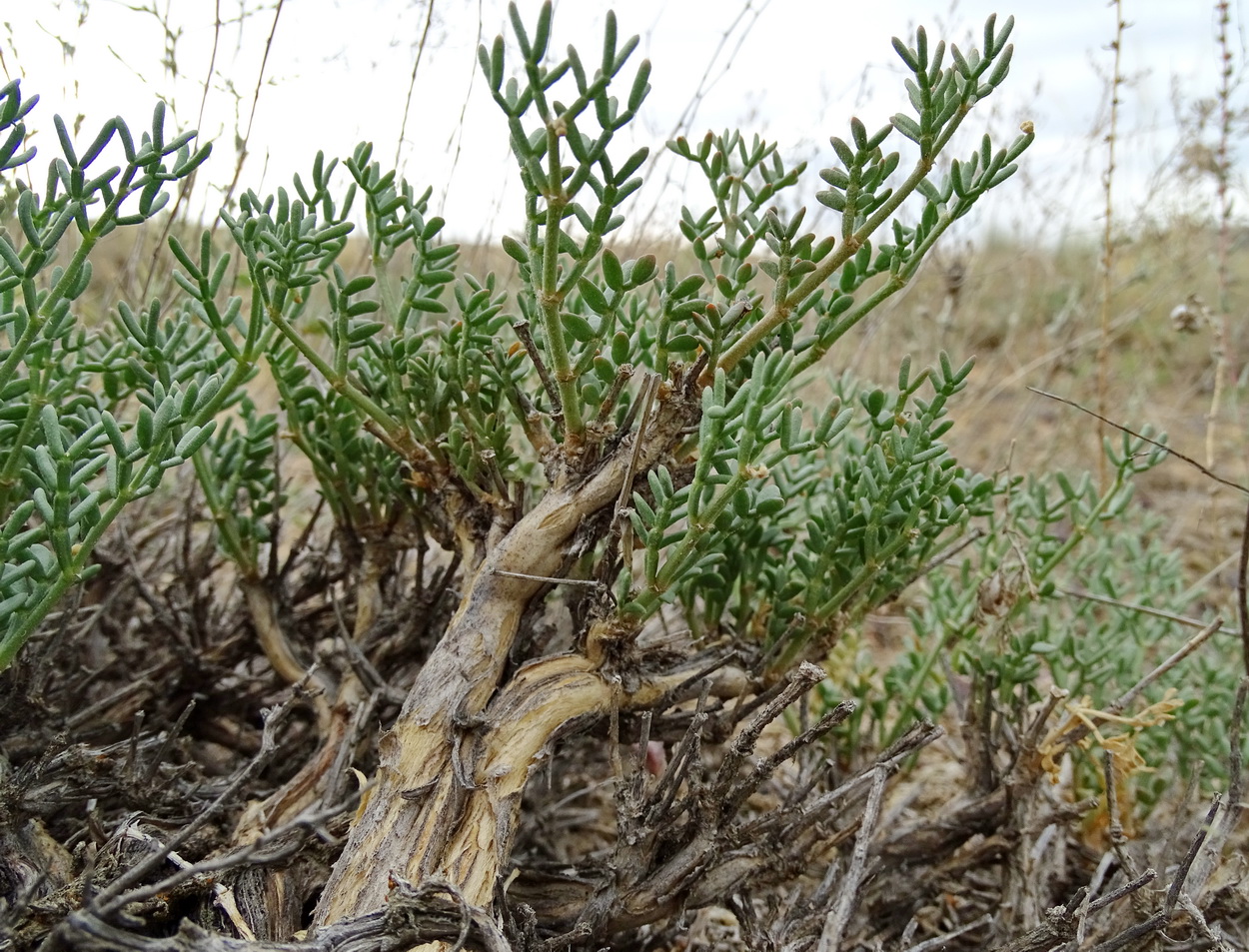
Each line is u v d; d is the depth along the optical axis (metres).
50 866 1.17
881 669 2.81
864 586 1.65
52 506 1.24
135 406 2.61
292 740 1.75
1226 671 2.06
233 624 2.01
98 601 1.91
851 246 1.30
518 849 1.64
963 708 1.94
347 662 1.72
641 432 1.30
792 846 1.42
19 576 1.18
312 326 1.72
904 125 1.26
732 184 1.65
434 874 1.15
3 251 1.21
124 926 0.91
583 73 1.06
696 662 1.54
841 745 2.05
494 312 1.53
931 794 2.16
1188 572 3.38
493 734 1.27
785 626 1.63
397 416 1.62
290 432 1.71
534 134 1.18
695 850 1.31
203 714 1.82
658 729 1.54
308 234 1.40
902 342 4.55
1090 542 2.89
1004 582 1.81
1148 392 5.22
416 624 1.74
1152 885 1.50
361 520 1.81
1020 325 5.39
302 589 1.96
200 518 2.03
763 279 3.49
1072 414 4.12
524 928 1.21
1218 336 2.83
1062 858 1.77
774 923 1.45
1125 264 6.35
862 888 1.46
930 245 1.36
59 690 1.63
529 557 1.36
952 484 1.65
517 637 1.43
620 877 1.31
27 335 1.23
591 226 1.21
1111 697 2.14
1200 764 1.60
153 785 1.40
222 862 0.88
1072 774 2.10
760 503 1.45
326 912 1.13
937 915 1.79
